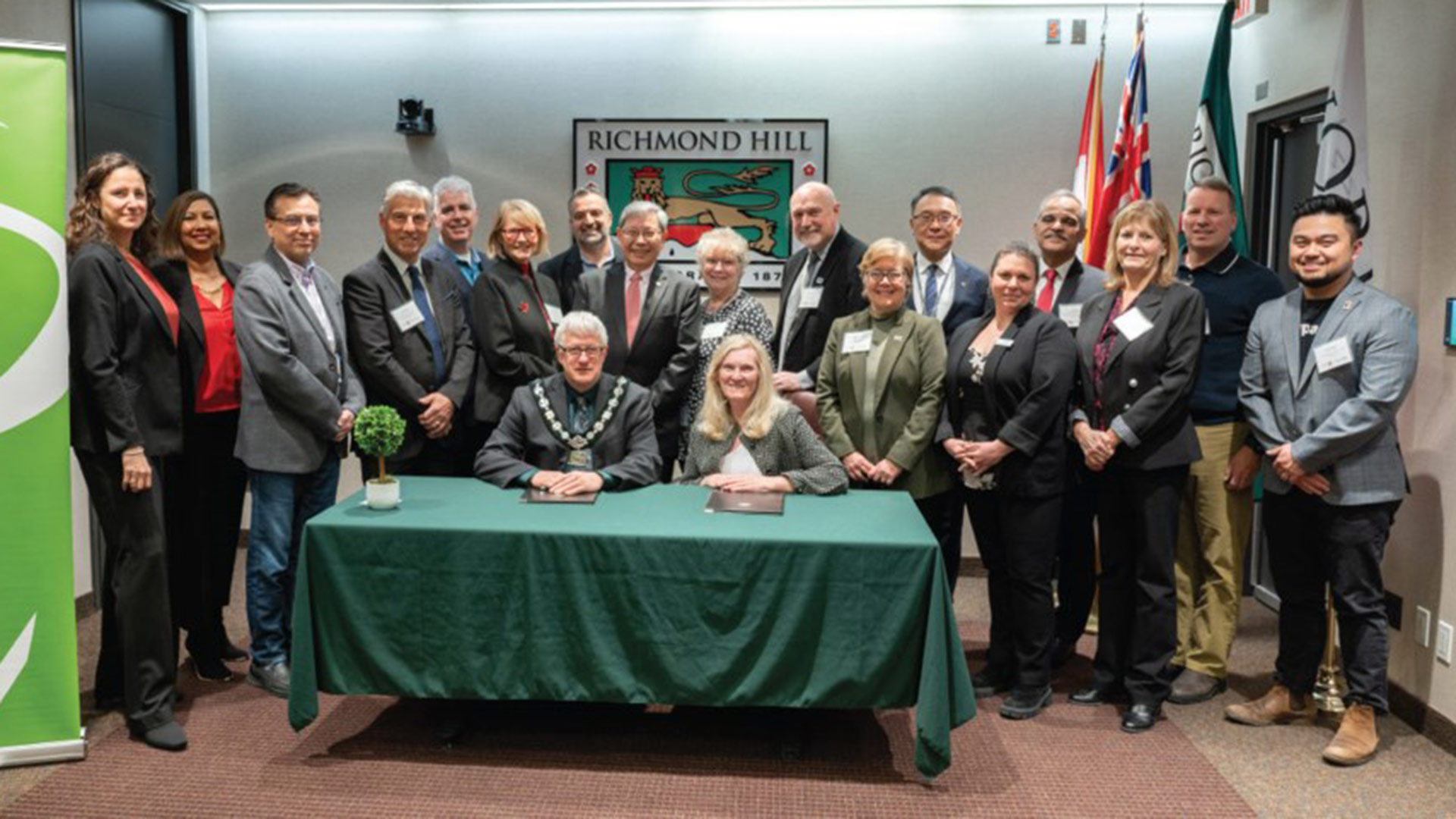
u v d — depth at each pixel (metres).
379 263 3.68
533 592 2.79
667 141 5.05
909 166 5.02
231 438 3.56
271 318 3.34
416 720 3.22
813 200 3.97
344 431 3.48
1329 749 3.04
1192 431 3.27
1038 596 3.32
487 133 5.12
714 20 5.00
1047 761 3.01
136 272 3.09
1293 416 3.19
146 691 3.04
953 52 4.96
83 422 2.96
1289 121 4.49
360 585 2.83
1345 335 3.07
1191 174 4.46
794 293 4.16
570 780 2.84
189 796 2.74
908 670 2.77
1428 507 3.29
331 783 2.81
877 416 3.50
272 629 3.49
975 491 3.46
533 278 3.90
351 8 5.05
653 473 3.32
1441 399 3.24
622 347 3.87
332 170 5.20
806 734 3.12
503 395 3.77
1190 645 3.64
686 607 2.77
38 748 2.90
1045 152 4.97
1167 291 3.26
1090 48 4.91
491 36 5.08
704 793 2.78
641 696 2.80
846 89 5.00
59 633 2.89
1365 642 3.07
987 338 3.42
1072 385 3.34
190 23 5.06
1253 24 4.68
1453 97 3.18
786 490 3.25
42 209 2.77
